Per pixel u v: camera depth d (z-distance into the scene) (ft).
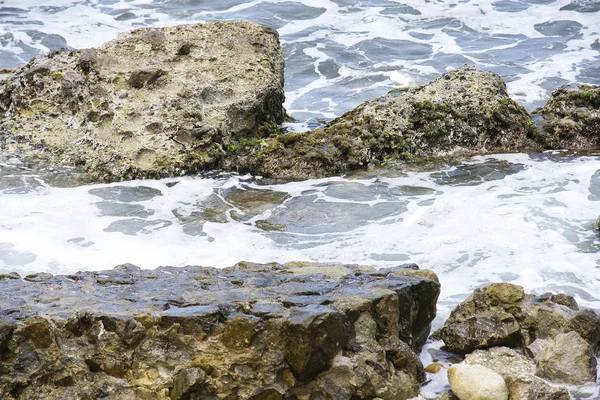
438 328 46.19
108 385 35.42
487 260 57.67
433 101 84.17
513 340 42.27
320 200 71.51
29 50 124.16
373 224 65.51
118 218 67.67
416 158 81.97
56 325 35.42
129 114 81.25
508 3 142.82
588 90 87.25
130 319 35.81
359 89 108.58
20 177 77.05
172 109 81.97
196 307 36.73
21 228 64.80
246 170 80.07
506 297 43.65
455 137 83.61
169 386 35.47
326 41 126.52
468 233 62.64
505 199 69.82
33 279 42.75
